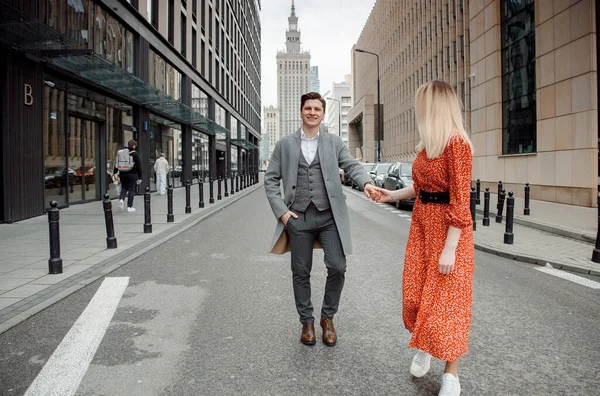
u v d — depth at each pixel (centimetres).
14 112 1053
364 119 7012
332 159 347
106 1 1520
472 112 2161
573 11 1441
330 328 357
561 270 634
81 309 443
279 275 581
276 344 356
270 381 294
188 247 784
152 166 2177
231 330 387
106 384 290
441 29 3547
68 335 374
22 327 393
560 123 1519
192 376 301
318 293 495
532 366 317
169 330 387
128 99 1789
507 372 307
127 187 1326
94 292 502
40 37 970
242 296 487
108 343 358
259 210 1467
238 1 5094
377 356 333
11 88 1044
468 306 263
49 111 1271
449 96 264
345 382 293
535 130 1678
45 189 1259
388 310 440
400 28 5191
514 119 1827
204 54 3228
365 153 7006
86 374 304
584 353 339
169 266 634
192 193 2242
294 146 351
